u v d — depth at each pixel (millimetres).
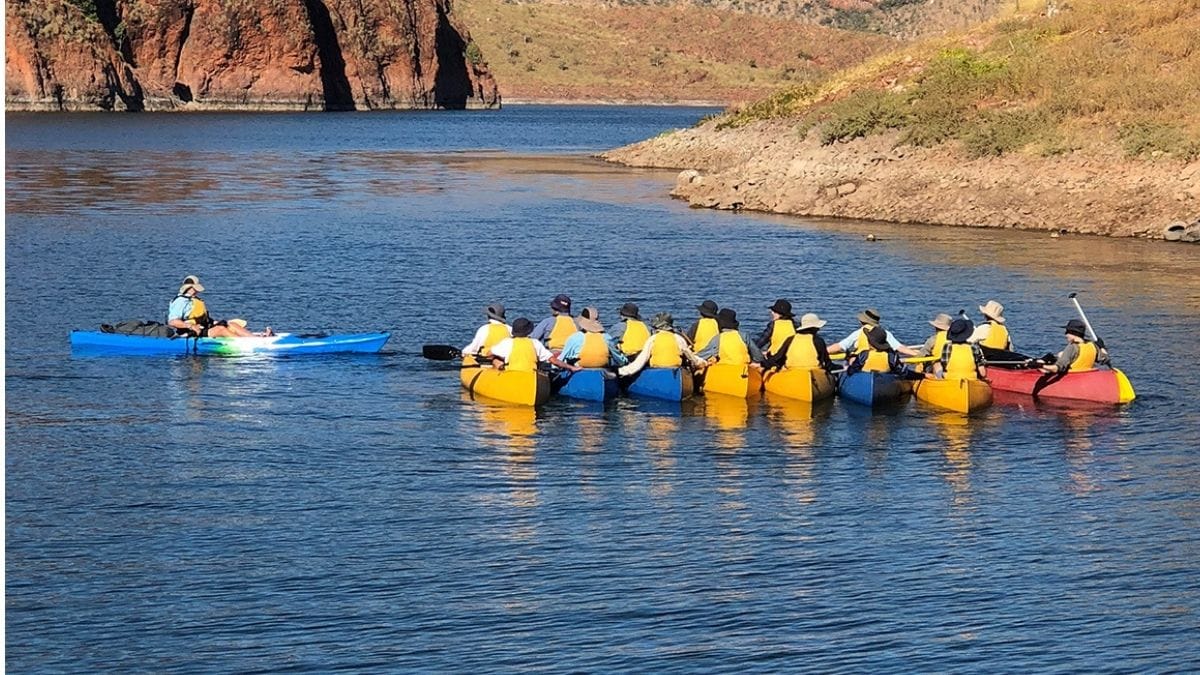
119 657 10531
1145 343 22422
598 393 18594
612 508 14062
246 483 14750
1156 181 36844
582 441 16672
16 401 18203
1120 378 18594
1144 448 16500
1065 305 25828
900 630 11070
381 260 30922
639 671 10320
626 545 12945
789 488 14828
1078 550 12891
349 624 11117
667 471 15430
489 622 11164
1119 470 15578
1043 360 19500
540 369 19078
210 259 30766
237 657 10539
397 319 24359
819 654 10625
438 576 12117
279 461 15617
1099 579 12172
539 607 11477
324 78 137125
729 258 31625
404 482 14883
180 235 34875
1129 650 10750
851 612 11406
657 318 19141
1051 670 10398
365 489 14609
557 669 10359
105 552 12625
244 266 29812
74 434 16594
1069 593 11852
